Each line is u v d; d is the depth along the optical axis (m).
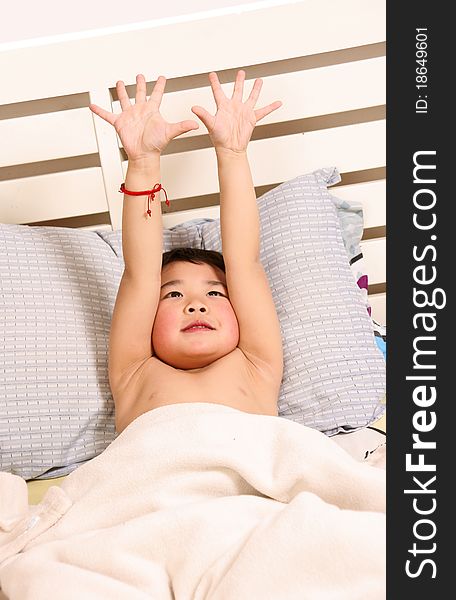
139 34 2.14
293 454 1.45
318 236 2.07
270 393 1.85
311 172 2.25
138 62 2.16
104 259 2.05
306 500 1.32
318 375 1.90
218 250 2.10
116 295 2.01
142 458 1.50
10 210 2.23
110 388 1.90
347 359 1.92
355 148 2.24
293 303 1.98
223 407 1.65
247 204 1.89
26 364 1.88
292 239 2.06
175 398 1.75
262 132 2.33
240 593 1.24
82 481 1.54
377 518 1.29
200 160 2.23
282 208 2.09
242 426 1.54
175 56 2.16
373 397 1.88
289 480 1.43
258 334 1.87
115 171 2.22
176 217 2.27
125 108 1.86
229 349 1.87
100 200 2.24
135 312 1.84
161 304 1.88
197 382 1.79
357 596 1.23
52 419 1.85
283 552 1.26
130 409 1.81
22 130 2.18
